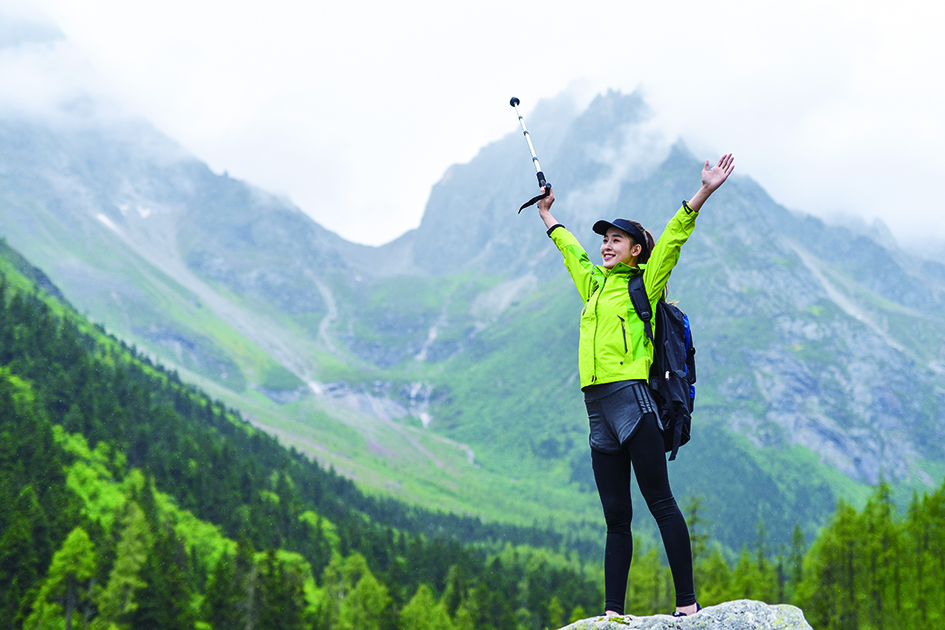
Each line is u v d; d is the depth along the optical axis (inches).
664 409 203.5
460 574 4640.8
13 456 4532.5
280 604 3171.8
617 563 209.3
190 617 3139.8
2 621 3036.4
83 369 6574.8
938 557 1859.0
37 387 5989.2
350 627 3683.6
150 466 5634.8
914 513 1968.5
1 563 3233.3
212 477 5895.7
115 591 3115.2
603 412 209.2
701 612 194.7
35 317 6919.3
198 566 4178.2
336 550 5438.0
